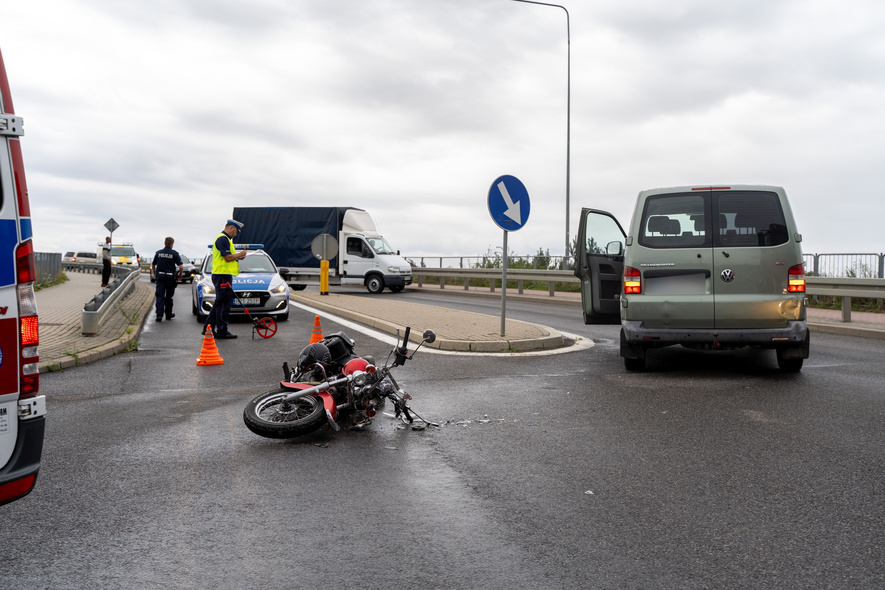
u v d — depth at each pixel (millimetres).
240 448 5707
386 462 5293
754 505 4293
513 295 25438
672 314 8461
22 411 3383
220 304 13367
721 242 8398
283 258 29734
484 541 3789
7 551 3699
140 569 3480
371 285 29125
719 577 3340
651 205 8711
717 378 8609
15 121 3428
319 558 3592
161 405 7367
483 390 8008
